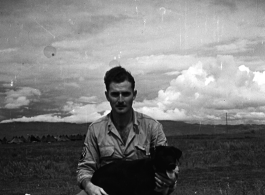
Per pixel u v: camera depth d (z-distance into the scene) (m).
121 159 4.41
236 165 19.78
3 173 17.69
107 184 4.04
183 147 30.56
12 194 12.23
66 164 20.70
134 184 3.91
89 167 4.49
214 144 30.75
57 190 12.63
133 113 4.52
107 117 4.54
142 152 4.45
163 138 4.57
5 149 39.12
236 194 10.82
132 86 4.38
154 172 3.85
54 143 55.91
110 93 4.33
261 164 19.92
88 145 4.54
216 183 13.90
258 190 10.97
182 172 17.50
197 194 10.95
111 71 4.38
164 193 3.93
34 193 12.23
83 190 4.40
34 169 18.59
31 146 46.62
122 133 4.48
